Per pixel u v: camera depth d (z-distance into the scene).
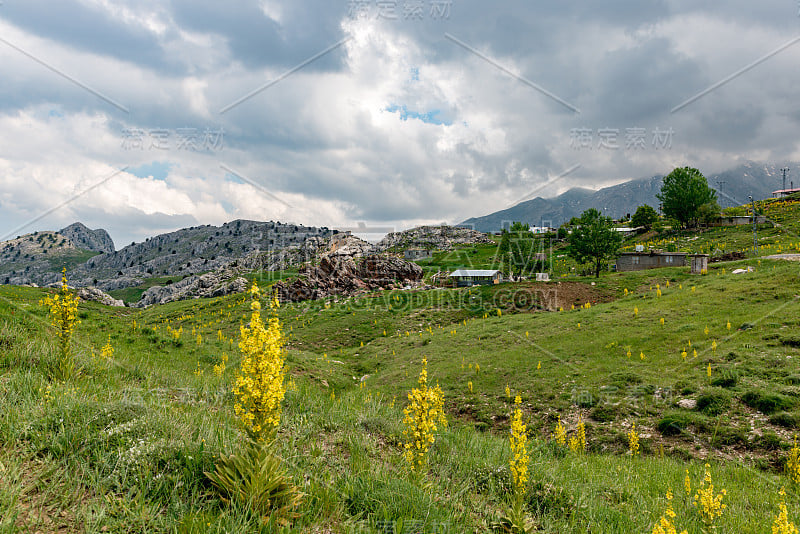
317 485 5.70
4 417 5.87
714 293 31.47
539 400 20.92
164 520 4.29
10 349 10.11
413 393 6.63
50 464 5.01
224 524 4.29
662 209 94.44
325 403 11.77
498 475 7.91
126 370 12.22
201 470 5.34
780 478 11.63
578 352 26.23
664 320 28.20
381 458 7.97
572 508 7.21
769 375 17.83
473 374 26.02
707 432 15.34
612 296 44.81
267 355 4.88
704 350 22.12
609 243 59.38
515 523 5.91
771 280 31.34
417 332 42.97
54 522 4.11
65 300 9.54
